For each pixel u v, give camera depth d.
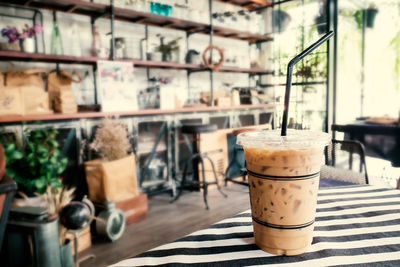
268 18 5.46
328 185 1.03
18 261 1.38
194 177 3.65
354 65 6.24
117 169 2.55
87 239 2.23
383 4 5.98
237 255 0.50
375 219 0.64
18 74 2.61
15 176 2.05
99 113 2.82
